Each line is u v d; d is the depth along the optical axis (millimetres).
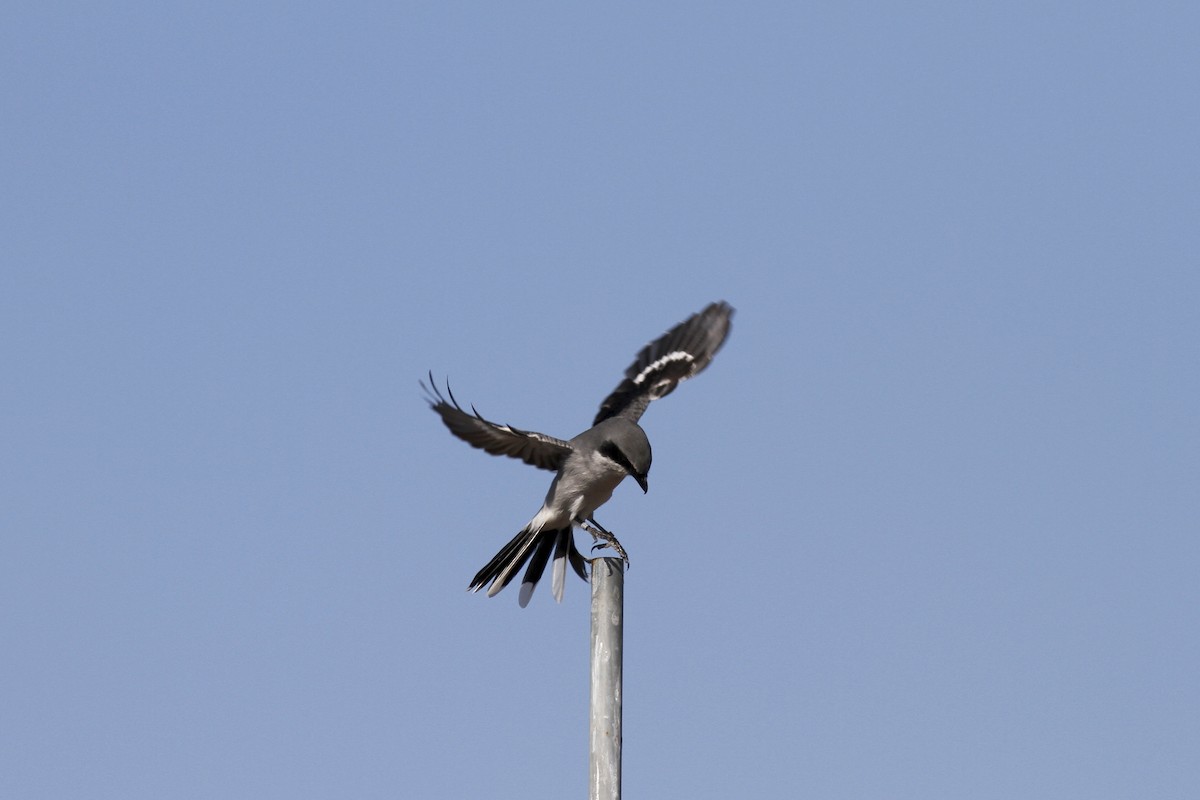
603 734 10688
